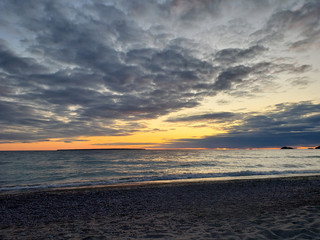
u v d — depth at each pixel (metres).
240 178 19.67
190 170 29.56
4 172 27.78
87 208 8.87
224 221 5.70
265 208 7.41
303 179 17.56
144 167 34.97
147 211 8.02
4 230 5.94
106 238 4.64
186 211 7.71
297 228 4.47
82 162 47.00
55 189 14.24
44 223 6.67
